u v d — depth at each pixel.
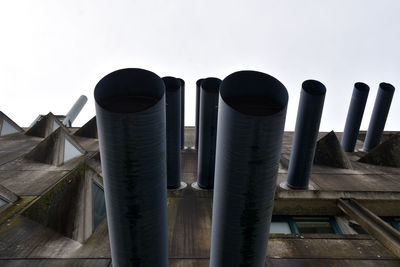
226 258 2.68
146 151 2.09
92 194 5.23
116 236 2.47
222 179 2.37
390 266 3.99
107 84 2.27
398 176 8.01
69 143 8.59
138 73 2.30
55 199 4.74
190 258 3.97
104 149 2.11
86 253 3.91
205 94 6.00
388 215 6.50
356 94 11.09
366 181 7.48
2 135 11.45
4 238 3.95
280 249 4.37
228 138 2.15
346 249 4.39
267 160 2.15
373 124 11.49
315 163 9.05
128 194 2.21
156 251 2.61
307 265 3.99
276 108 2.19
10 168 7.27
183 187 6.79
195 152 10.70
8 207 4.79
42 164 7.68
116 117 1.92
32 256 3.72
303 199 6.29
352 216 5.54
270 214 2.50
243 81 2.39
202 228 4.88
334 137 8.98
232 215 2.43
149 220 2.40
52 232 4.34
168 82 6.02
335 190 6.55
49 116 12.27
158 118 2.07
